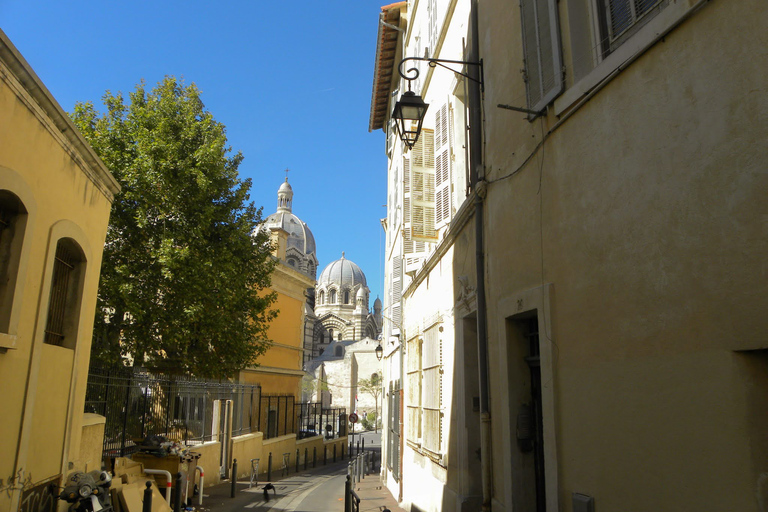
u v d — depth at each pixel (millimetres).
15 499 6000
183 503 11836
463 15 8594
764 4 2738
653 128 3541
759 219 2730
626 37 4176
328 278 110438
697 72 3170
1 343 5461
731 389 2857
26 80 5656
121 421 11945
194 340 18484
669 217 3369
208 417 18141
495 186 6516
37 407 6629
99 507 7230
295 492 16141
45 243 6512
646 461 3492
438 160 10297
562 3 4859
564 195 4684
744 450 2766
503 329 6051
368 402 92438
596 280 4156
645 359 3549
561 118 4746
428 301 11195
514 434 5773
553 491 4664
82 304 7945
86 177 7750
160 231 17172
